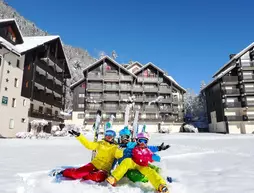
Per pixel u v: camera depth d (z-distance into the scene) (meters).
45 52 34.41
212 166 5.79
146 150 3.80
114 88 46.62
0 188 3.40
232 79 42.16
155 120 46.72
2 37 26.06
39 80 32.62
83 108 47.81
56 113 40.62
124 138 4.50
